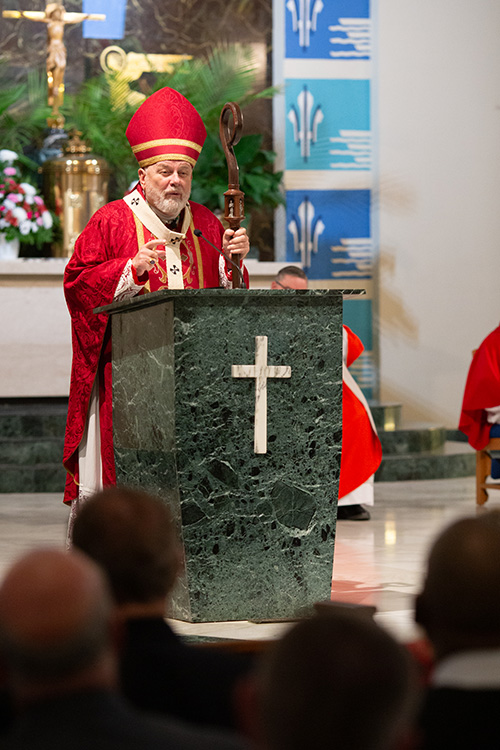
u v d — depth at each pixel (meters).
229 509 5.30
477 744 2.21
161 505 2.77
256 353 5.28
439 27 17.86
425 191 17.92
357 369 17.98
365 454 10.66
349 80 17.81
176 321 5.14
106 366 6.19
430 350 18.02
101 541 2.66
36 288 14.93
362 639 1.73
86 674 1.76
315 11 17.72
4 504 12.29
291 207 17.73
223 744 1.80
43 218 14.98
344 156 17.84
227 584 5.33
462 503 12.17
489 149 18.05
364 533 9.84
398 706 1.70
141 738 1.75
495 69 17.98
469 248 18.08
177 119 6.42
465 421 11.90
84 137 16.23
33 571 1.76
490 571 2.18
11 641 1.71
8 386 14.91
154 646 2.66
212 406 5.23
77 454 6.39
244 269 6.60
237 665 2.65
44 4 17.05
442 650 2.26
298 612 5.46
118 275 5.97
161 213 6.56
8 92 16.08
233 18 17.62
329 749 1.67
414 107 17.84
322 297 5.41
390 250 17.88
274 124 17.70
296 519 5.43
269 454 5.36
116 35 17.27
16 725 1.80
